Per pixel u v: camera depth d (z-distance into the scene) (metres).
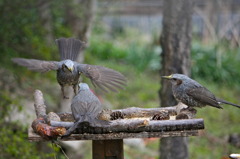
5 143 10.95
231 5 28.67
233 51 28.41
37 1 14.01
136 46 29.53
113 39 32.19
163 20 12.65
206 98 8.55
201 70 26.69
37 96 8.33
